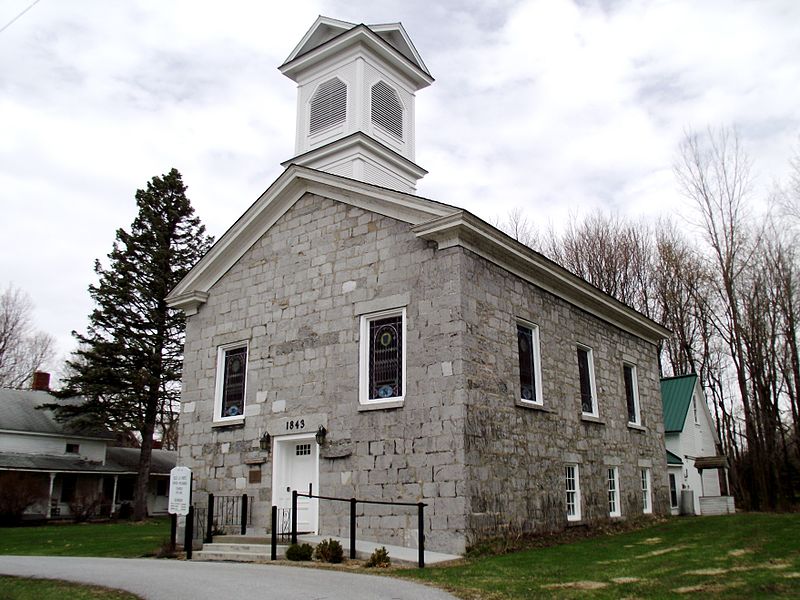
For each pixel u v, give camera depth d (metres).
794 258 34.22
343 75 21.98
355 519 14.35
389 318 16.12
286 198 18.86
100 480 38.91
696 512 30.83
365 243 16.81
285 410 17.34
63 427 38.22
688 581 9.59
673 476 30.91
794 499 35.56
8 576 11.48
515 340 16.69
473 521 13.85
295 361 17.52
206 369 19.62
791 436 37.97
